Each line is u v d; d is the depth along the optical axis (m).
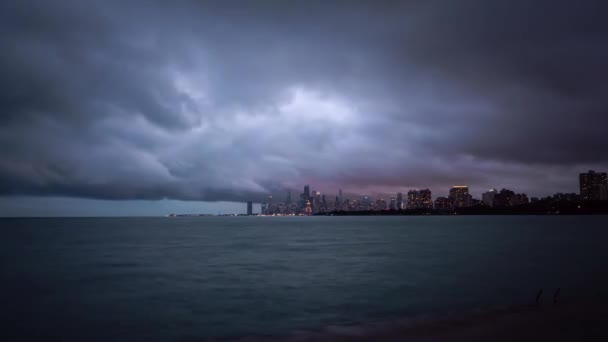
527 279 37.97
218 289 36.81
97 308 29.42
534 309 22.95
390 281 40.03
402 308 27.80
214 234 149.00
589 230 151.00
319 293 34.34
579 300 25.28
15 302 31.67
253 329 23.47
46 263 57.97
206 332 23.08
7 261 60.25
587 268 45.38
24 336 22.67
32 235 137.88
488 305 27.14
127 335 22.66
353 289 36.00
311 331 21.53
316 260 60.56
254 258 64.06
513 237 112.00
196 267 52.91
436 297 31.19
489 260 56.31
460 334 18.38
